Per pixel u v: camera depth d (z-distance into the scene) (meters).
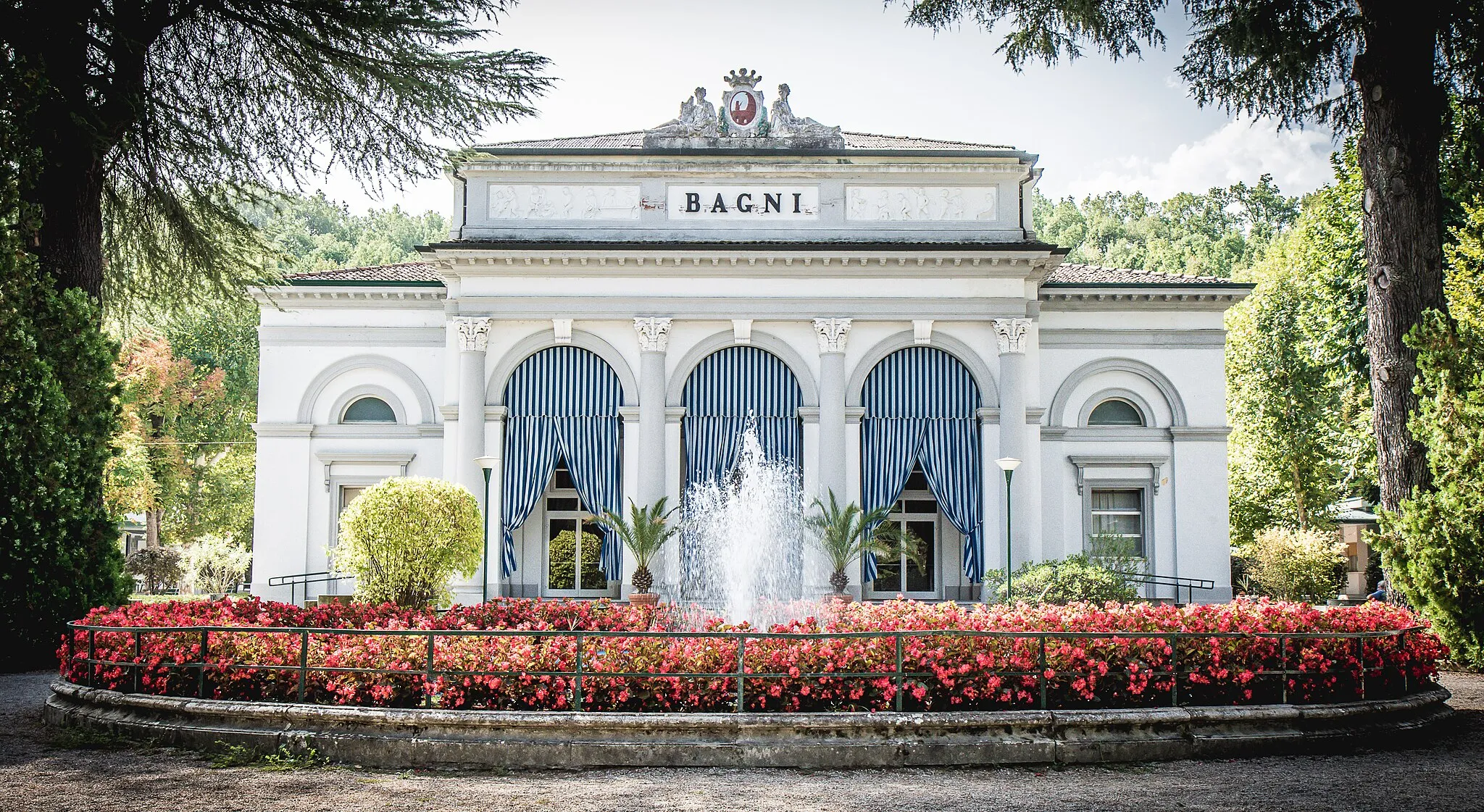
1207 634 11.64
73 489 18.47
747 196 28.55
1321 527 38.94
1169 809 9.09
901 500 29.30
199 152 21.00
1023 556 27.62
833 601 15.48
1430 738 11.87
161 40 20.78
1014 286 28.25
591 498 28.11
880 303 28.17
